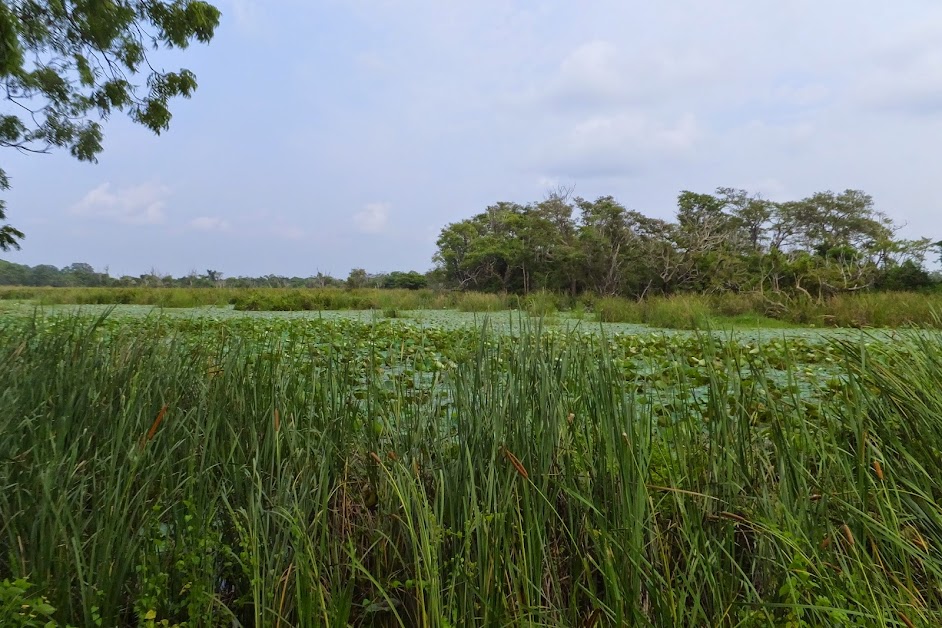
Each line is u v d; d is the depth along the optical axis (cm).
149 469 215
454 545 194
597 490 208
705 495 188
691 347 668
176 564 181
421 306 2027
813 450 223
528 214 3098
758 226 3306
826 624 163
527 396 226
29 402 243
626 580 178
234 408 256
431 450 239
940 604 180
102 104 790
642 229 2544
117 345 309
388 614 202
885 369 245
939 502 206
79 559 177
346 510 230
